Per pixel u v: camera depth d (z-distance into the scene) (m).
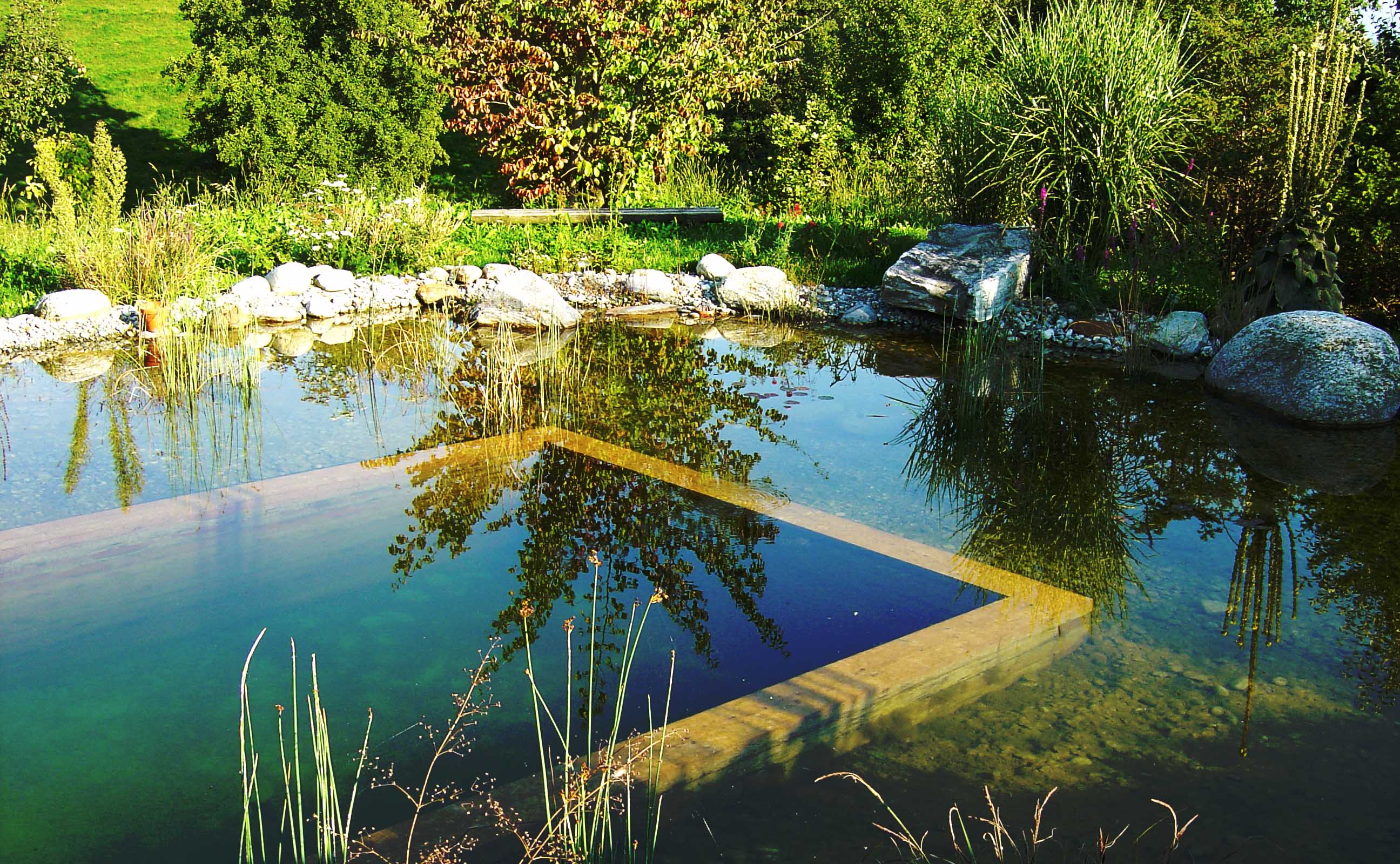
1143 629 3.29
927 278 7.98
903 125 14.05
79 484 4.58
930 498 4.57
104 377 6.38
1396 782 2.45
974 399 6.04
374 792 2.39
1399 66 7.19
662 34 11.70
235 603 3.40
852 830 2.25
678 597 3.48
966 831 2.25
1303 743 2.62
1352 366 5.64
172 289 7.94
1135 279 7.50
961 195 8.76
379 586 3.56
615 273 9.38
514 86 12.42
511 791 2.37
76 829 2.26
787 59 14.48
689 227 11.10
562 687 2.88
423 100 12.99
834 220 10.68
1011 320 7.54
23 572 3.59
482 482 4.64
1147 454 5.16
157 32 19.77
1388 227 6.87
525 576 3.66
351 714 2.74
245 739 2.63
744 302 8.59
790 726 2.59
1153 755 2.56
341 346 7.36
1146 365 6.88
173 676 2.93
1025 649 3.12
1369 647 3.17
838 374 6.80
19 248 8.96
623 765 2.45
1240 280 7.28
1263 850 2.19
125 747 2.58
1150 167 7.86
